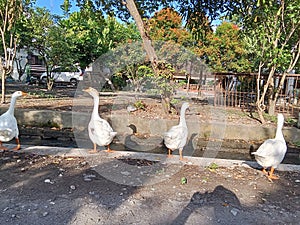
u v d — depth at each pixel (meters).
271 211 2.83
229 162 4.37
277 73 9.68
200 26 9.00
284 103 10.03
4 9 9.31
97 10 8.15
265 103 9.91
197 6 8.44
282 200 3.09
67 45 15.20
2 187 3.18
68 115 7.07
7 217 2.55
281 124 3.85
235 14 8.63
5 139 4.46
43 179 3.44
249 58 14.16
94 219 2.57
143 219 2.61
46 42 14.90
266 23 7.21
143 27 6.41
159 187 3.33
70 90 16.03
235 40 15.27
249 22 7.70
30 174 3.59
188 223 2.55
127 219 2.60
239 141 6.52
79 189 3.19
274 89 9.27
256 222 2.61
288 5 6.68
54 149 4.70
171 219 2.62
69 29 15.83
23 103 9.58
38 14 14.48
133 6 6.46
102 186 3.30
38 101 10.27
